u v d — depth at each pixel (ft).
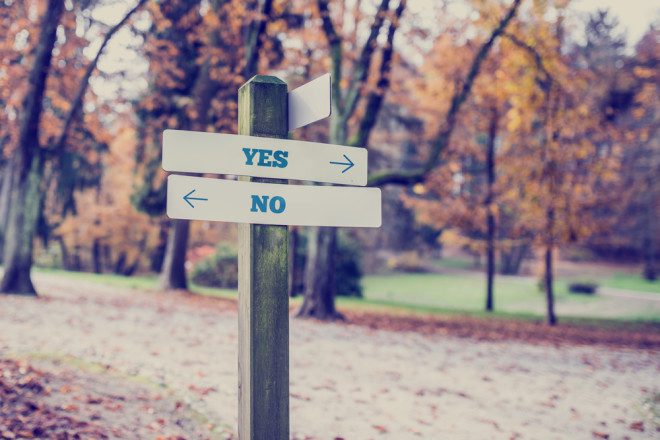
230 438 18.79
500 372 34.91
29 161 56.18
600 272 176.55
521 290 140.77
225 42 64.85
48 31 55.72
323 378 29.17
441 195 74.69
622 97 78.48
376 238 172.96
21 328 34.91
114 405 20.38
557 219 62.03
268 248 9.80
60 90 63.00
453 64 67.92
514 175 67.31
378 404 25.04
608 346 52.75
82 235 117.80
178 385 24.47
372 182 58.03
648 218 157.89
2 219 101.30
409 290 142.31
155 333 38.04
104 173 112.98
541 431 23.08
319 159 10.24
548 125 60.85
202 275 97.04
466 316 71.87
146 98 69.67
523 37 59.16
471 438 21.45
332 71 56.13
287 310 9.89
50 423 17.26
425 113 80.74
